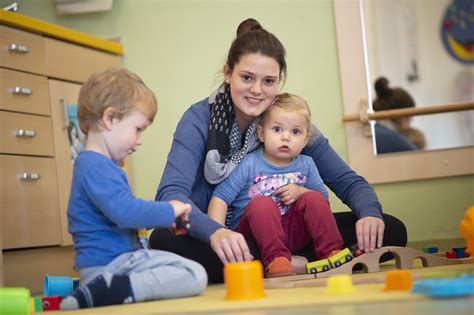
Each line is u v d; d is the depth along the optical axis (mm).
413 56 3889
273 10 3137
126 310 1219
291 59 3109
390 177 2982
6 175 2506
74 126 2869
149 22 3238
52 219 2701
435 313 878
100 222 1435
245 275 1251
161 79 3223
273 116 1878
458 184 2963
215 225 1627
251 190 1904
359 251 1755
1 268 2377
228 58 1873
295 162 1942
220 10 3189
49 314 1252
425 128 3146
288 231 1884
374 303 1032
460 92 3842
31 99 2666
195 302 1273
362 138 3012
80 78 2947
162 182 1791
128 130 1502
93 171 1419
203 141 1886
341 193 2035
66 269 2807
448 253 1981
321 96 3082
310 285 1459
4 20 2557
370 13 3840
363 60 3037
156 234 1864
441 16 3855
